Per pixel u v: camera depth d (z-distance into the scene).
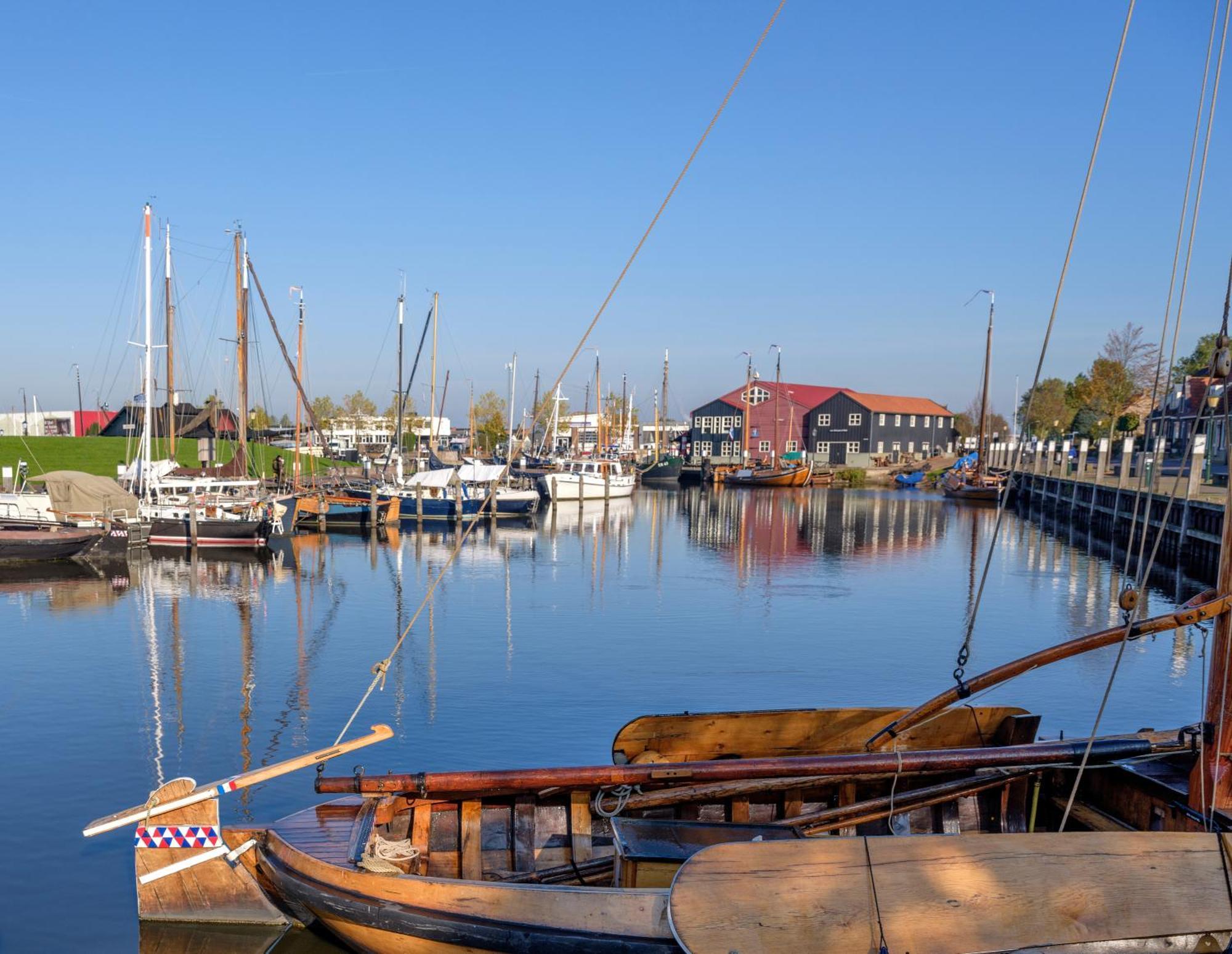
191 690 18.17
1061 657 8.88
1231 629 7.64
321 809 9.28
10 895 9.77
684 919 6.24
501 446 98.94
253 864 8.90
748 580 34.41
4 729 15.57
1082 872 6.61
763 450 109.50
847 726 10.50
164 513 41.62
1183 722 16.70
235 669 20.00
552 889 7.10
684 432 134.00
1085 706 17.77
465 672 19.86
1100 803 9.33
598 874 8.54
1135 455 72.12
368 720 16.20
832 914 6.33
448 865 8.67
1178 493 39.31
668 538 49.88
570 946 6.96
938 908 6.42
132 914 9.35
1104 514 51.28
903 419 108.62
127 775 13.38
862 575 36.06
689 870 6.37
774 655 21.94
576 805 8.83
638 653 21.97
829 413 106.38
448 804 8.83
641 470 99.75
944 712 10.51
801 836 8.16
